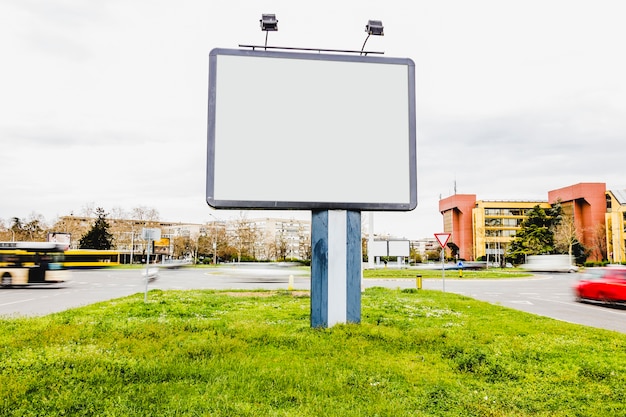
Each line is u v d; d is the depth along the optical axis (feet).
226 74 35.45
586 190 284.82
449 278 127.75
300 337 29.12
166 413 16.20
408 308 47.11
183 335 29.86
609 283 56.44
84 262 184.55
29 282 84.02
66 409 16.35
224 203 34.45
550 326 35.94
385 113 36.45
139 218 320.50
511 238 308.60
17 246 84.69
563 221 253.65
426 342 28.55
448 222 378.73
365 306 48.16
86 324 33.76
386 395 18.78
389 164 36.04
